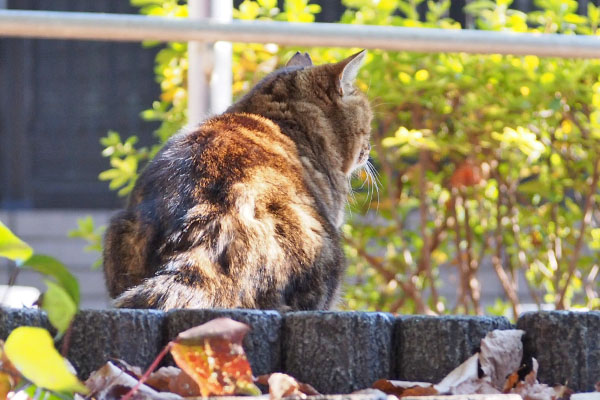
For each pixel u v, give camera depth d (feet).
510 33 13.06
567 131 16.67
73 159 31.96
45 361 5.45
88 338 7.72
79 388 5.60
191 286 8.75
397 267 18.88
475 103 15.90
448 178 18.20
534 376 7.83
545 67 15.79
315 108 12.75
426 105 16.88
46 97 31.99
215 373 6.33
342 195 12.71
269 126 11.72
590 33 16.66
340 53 17.28
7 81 31.78
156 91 31.63
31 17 12.55
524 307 25.03
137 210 10.16
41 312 7.64
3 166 31.78
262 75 17.38
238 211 9.33
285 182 10.10
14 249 5.60
